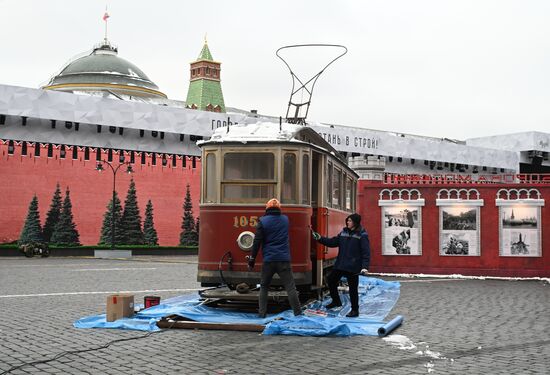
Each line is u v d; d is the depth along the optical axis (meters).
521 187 24.92
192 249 55.22
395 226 26.00
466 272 25.22
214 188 13.09
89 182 51.00
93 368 7.62
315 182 14.30
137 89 71.62
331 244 12.78
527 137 83.38
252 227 12.80
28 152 48.62
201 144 13.30
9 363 7.83
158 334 10.08
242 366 7.85
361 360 8.28
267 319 11.16
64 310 12.99
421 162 74.50
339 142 65.75
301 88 18.55
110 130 52.44
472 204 25.31
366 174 30.06
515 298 16.58
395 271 25.89
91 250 49.91
